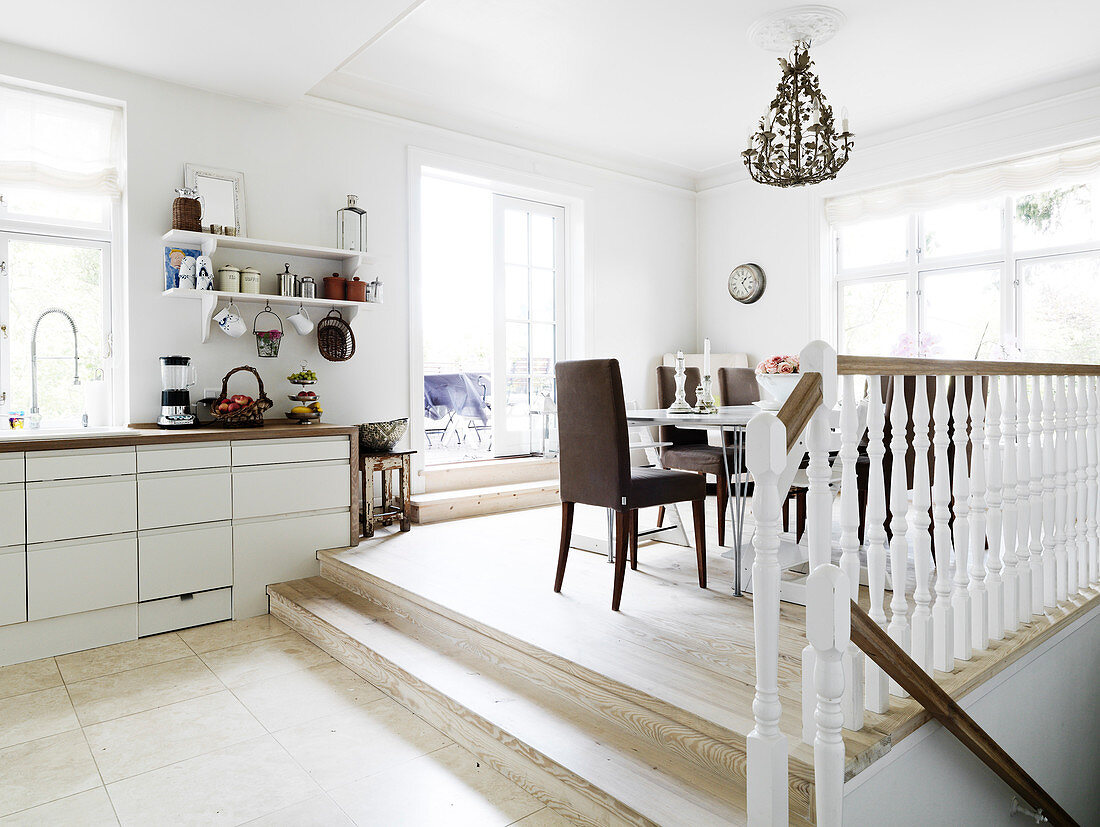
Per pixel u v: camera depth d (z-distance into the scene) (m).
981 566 2.26
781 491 1.57
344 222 4.34
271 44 3.37
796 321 5.80
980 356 5.01
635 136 5.34
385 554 3.69
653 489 2.82
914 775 1.83
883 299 5.53
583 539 3.76
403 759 2.20
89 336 3.75
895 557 1.91
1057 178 4.50
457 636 2.75
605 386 2.70
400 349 4.68
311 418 3.98
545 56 4.02
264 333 4.02
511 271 5.55
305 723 2.43
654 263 6.23
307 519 3.73
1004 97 4.61
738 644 2.35
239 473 3.49
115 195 3.73
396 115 4.64
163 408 3.62
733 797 1.71
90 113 3.63
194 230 3.70
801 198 5.74
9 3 2.99
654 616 2.65
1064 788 2.75
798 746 1.65
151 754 2.23
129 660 2.99
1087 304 4.60
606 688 2.09
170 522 3.29
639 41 3.85
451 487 5.02
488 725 2.13
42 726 2.41
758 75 4.29
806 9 3.50
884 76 4.29
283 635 3.28
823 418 1.56
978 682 2.07
